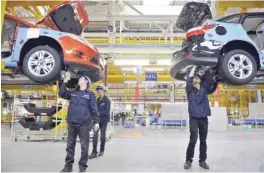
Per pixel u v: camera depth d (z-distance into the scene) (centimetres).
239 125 1678
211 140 803
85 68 499
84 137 380
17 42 488
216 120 1310
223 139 838
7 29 502
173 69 509
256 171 380
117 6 825
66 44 484
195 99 409
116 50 934
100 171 381
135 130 1309
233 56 460
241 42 471
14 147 636
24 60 481
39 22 516
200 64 452
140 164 432
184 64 463
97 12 925
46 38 495
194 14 470
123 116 1797
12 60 485
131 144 702
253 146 658
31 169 390
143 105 2128
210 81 430
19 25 498
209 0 681
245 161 457
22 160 462
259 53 469
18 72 530
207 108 411
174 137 912
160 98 2186
